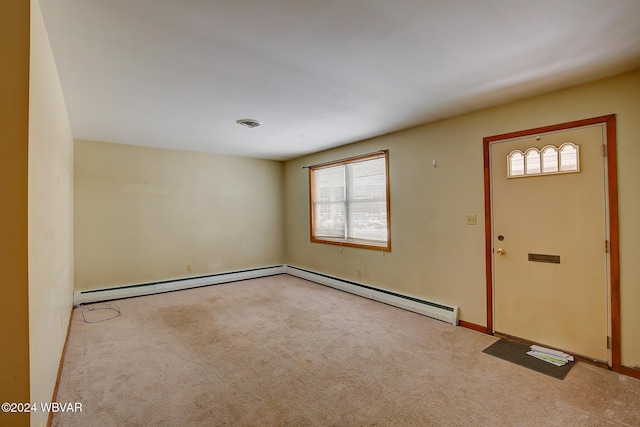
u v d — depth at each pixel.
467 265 3.36
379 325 3.45
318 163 5.43
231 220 5.68
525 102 2.90
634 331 2.37
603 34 1.85
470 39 1.91
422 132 3.77
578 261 2.62
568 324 2.68
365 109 3.19
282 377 2.40
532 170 2.86
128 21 1.68
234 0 1.52
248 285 5.30
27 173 1.34
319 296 4.61
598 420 1.89
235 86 2.59
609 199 2.46
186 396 2.16
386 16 1.67
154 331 3.32
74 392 2.21
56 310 2.28
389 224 4.19
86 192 4.37
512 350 2.81
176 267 5.10
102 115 3.29
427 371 2.47
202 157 5.38
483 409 2.00
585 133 2.57
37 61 1.51
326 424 1.88
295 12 1.63
